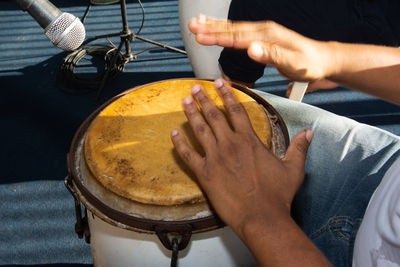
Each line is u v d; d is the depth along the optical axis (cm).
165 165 71
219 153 58
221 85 67
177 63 207
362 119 170
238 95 85
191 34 141
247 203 53
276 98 98
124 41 194
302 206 84
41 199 143
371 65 65
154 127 77
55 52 215
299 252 49
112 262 82
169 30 234
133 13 250
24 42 224
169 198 66
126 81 194
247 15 125
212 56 142
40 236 131
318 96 182
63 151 159
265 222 51
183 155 61
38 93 187
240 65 131
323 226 78
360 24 114
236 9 127
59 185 147
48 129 169
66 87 190
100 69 204
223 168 56
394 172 59
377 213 57
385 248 54
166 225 65
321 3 115
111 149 73
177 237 68
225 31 64
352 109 175
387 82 67
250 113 80
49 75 198
